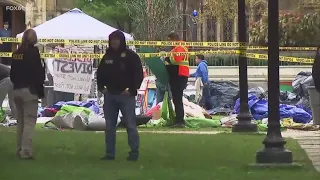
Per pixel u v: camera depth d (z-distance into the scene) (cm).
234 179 2114
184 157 2666
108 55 2517
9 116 4344
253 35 6769
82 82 4719
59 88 4681
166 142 3130
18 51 2545
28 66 2528
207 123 4106
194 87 5509
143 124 3997
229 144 3067
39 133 3484
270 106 2369
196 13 9312
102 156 2661
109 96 2523
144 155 2706
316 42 6575
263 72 6138
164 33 9544
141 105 4544
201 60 5262
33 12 9606
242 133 3612
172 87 3941
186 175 2183
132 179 2095
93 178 2109
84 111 3934
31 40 2544
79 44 5034
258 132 3678
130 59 2502
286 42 6575
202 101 5241
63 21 5031
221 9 8888
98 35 4947
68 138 3266
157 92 4234
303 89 4881
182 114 4006
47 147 2927
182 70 3884
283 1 8488
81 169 2302
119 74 2497
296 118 4219
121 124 3747
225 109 5116
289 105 4500
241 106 3738
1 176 2148
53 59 4750
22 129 2609
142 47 4241
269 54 2359
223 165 2441
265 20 6919
